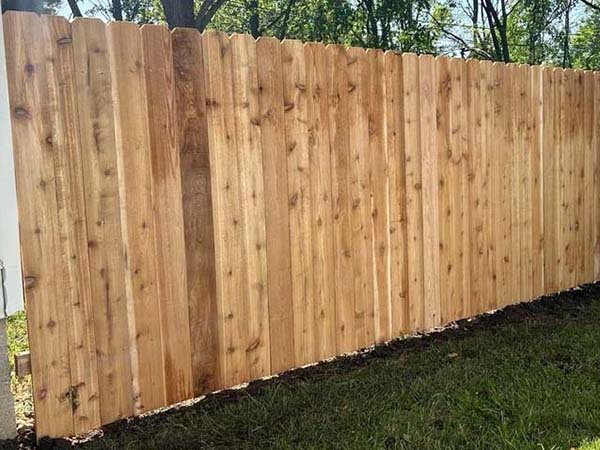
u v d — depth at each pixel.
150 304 2.94
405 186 3.96
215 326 3.17
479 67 4.31
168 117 2.93
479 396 3.05
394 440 2.61
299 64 3.39
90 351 2.77
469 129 4.30
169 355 3.02
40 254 2.61
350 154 3.66
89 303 2.76
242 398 3.13
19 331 4.38
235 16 14.98
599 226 5.40
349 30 12.09
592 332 4.07
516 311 4.73
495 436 2.61
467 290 4.39
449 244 4.25
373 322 3.87
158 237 2.94
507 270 4.67
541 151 4.82
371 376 3.40
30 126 2.54
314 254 3.54
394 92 3.85
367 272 3.81
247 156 3.22
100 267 2.77
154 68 2.87
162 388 3.00
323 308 3.61
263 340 3.36
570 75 4.98
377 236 3.84
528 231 4.80
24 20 2.50
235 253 3.22
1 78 2.45
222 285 3.18
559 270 5.08
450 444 2.55
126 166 2.82
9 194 2.52
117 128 2.78
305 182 3.47
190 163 3.02
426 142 4.05
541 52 15.99
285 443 2.58
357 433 2.67
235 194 3.19
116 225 2.80
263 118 3.26
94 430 2.84
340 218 3.65
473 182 4.36
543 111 4.80
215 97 3.08
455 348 3.87
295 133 3.40
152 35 2.86
